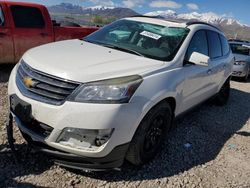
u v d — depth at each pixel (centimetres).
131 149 367
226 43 703
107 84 334
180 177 396
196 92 514
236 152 499
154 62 408
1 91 627
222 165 447
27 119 348
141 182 370
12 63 787
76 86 331
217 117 664
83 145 332
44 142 340
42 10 816
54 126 331
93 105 325
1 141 411
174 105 434
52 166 373
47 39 829
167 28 495
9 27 759
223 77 667
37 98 341
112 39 483
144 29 490
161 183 375
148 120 371
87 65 356
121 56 406
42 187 335
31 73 357
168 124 425
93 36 509
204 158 460
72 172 367
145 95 356
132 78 351
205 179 402
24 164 368
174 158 440
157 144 413
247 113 742
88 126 326
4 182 333
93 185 351
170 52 446
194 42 500
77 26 931
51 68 347
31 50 422
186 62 460
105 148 333
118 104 331
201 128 577
